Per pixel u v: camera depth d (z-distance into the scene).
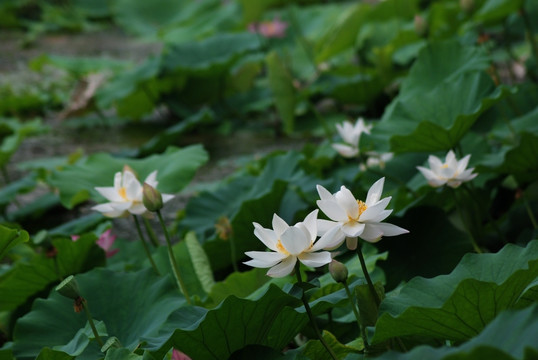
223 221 4.91
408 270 4.82
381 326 4.04
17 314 4.90
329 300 4.26
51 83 10.37
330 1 14.05
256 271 4.75
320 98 8.19
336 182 5.25
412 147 4.84
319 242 4.09
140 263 5.14
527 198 5.06
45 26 14.43
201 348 4.20
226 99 8.79
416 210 4.88
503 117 5.44
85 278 4.63
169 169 5.23
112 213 4.68
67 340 4.53
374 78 7.61
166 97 8.60
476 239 5.03
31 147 7.81
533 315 3.83
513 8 6.00
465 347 3.86
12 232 4.43
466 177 4.62
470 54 5.36
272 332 4.26
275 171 5.39
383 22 8.85
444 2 9.38
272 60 5.93
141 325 4.51
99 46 13.45
